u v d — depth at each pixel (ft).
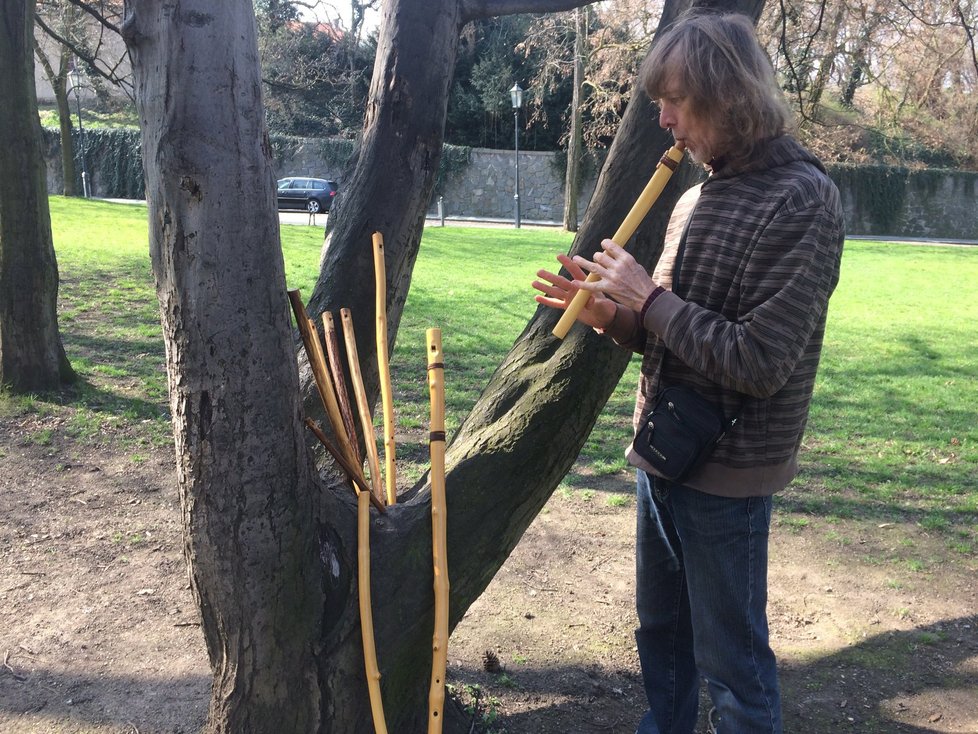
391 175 8.38
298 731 5.92
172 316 5.39
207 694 8.70
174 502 13.75
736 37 5.18
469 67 108.06
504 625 10.30
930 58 26.76
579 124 78.18
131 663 9.23
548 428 6.65
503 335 28.89
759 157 5.33
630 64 64.08
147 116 5.19
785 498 15.24
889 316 37.06
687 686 6.97
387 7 8.50
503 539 6.57
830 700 8.92
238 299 5.32
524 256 54.85
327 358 7.89
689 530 5.83
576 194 78.84
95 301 29.73
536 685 9.00
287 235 55.52
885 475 16.62
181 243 5.23
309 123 102.99
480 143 109.91
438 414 6.05
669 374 5.85
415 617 6.16
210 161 5.12
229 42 5.09
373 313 8.25
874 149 95.66
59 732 8.00
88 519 13.00
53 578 11.13
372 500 6.27
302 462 5.80
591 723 8.39
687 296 5.58
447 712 7.86
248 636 5.80
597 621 10.48
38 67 111.34
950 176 101.14
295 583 5.79
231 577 5.69
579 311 5.88
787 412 5.57
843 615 10.90
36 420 17.33
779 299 5.01
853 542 13.34
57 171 100.42
